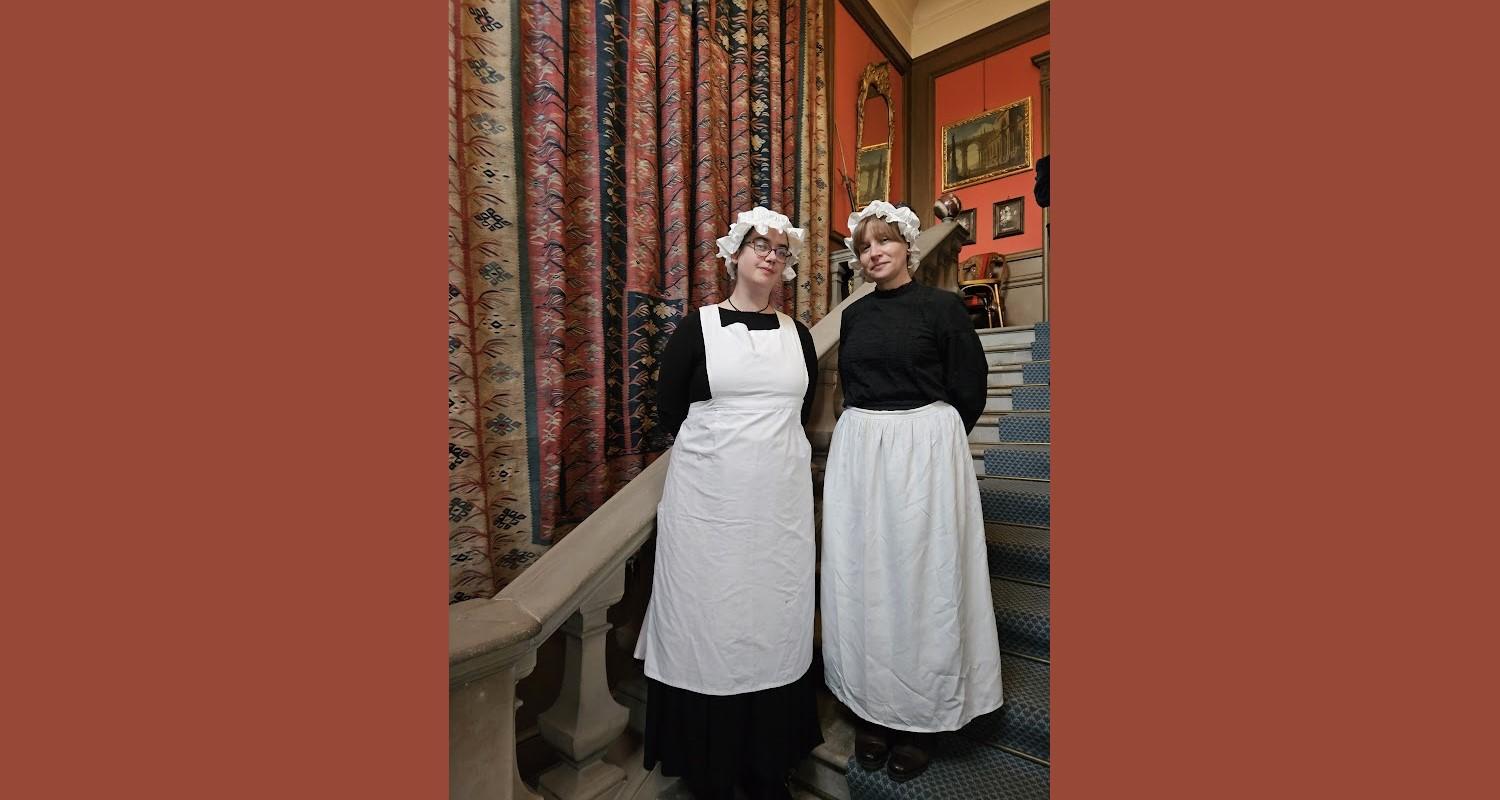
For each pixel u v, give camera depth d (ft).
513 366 6.05
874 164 16.21
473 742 3.50
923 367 4.57
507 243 6.01
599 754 4.76
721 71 9.32
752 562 4.33
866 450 4.57
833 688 4.73
